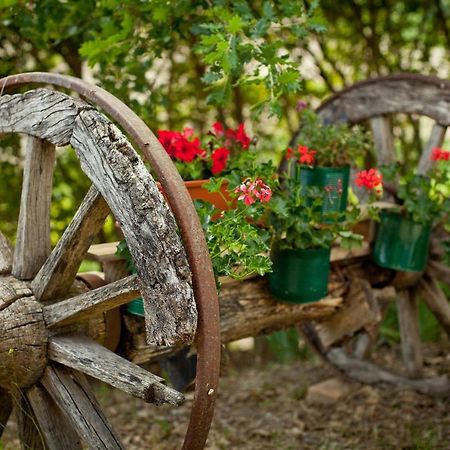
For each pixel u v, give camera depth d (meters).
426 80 3.32
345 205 3.06
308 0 4.51
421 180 3.22
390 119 3.54
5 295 2.43
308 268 2.80
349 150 3.04
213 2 3.14
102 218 2.33
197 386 2.12
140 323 2.64
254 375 4.56
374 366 3.95
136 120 2.21
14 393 2.58
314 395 4.02
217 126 3.03
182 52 4.68
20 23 3.54
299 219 2.71
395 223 3.26
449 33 4.91
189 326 2.02
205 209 2.39
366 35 4.91
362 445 3.50
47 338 2.44
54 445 2.53
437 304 3.63
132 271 2.45
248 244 2.35
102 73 3.63
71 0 3.51
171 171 2.15
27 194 2.51
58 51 4.09
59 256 2.38
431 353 4.47
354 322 3.18
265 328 3.08
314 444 3.57
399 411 3.79
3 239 2.69
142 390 2.13
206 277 2.09
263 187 2.41
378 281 3.45
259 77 2.90
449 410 3.73
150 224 2.03
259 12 4.20
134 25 3.38
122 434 3.79
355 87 3.57
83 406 2.42
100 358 2.30
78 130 2.22
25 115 2.43
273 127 5.09
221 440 3.65
